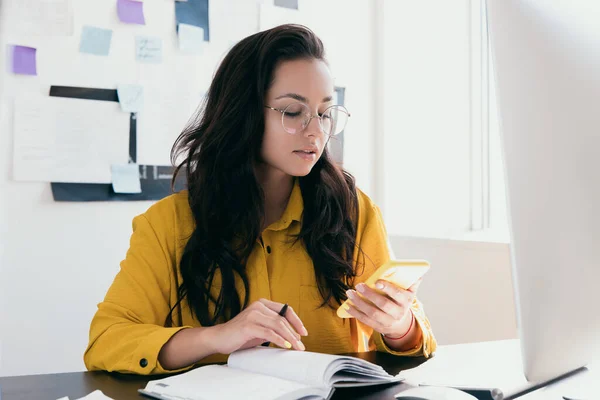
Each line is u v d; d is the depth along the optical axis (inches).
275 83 49.8
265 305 41.3
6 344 86.0
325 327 53.2
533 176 29.2
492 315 82.4
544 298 29.9
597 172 29.2
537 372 31.1
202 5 99.7
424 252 94.4
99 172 92.1
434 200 106.1
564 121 29.0
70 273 90.3
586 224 29.5
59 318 89.4
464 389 34.7
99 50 92.0
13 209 86.9
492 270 82.5
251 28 103.7
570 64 28.9
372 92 112.3
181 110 98.0
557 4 28.8
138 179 94.9
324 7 108.6
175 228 52.6
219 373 37.0
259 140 51.6
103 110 92.5
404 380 39.0
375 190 112.0
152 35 96.1
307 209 53.9
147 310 48.3
